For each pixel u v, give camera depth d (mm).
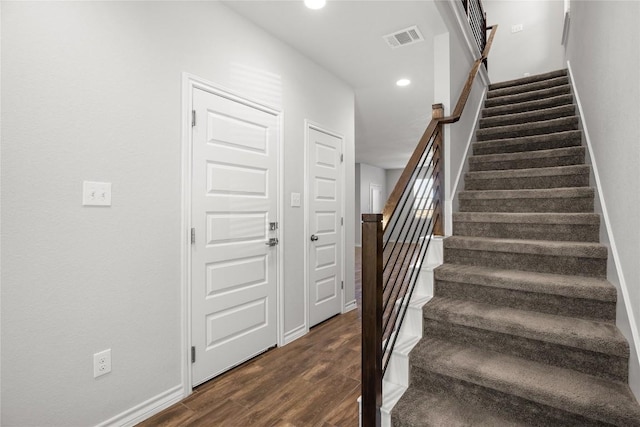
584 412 1204
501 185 2729
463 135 3004
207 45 2129
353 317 3475
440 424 1343
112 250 1647
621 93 1495
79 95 1524
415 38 2742
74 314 1514
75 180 1511
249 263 2436
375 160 9539
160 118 1861
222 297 2236
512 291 1799
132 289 1732
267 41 2600
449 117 2428
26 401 1377
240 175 2359
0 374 1314
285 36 2678
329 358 2494
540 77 3971
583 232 2008
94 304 1582
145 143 1787
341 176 3578
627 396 1234
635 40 1294
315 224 3164
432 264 2223
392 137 6465
